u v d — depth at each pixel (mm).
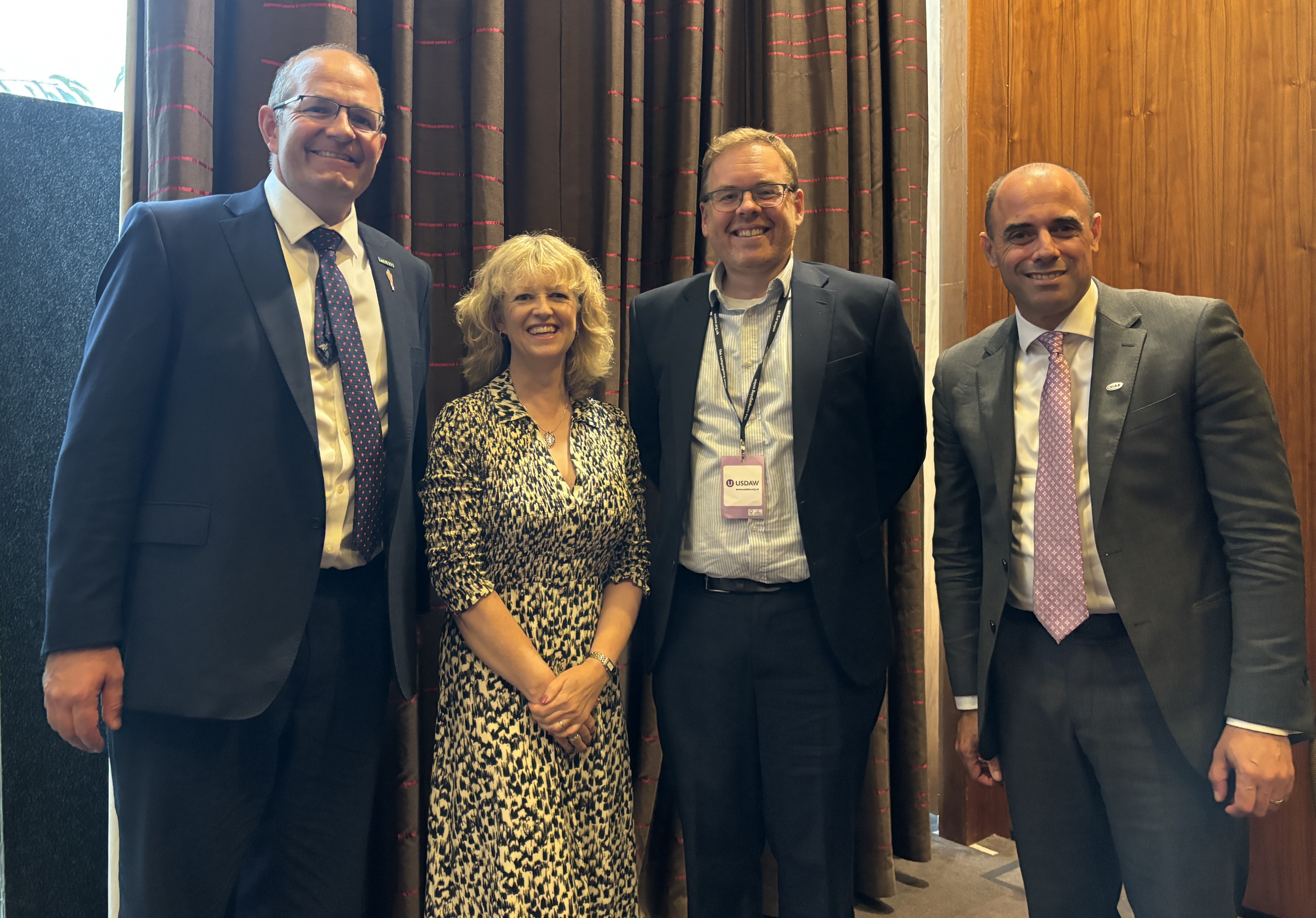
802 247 2643
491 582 1600
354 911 1544
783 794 1662
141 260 1371
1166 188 2402
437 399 2170
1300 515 2174
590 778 1623
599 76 2324
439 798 1602
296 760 1466
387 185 2105
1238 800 1312
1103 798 1479
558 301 1669
